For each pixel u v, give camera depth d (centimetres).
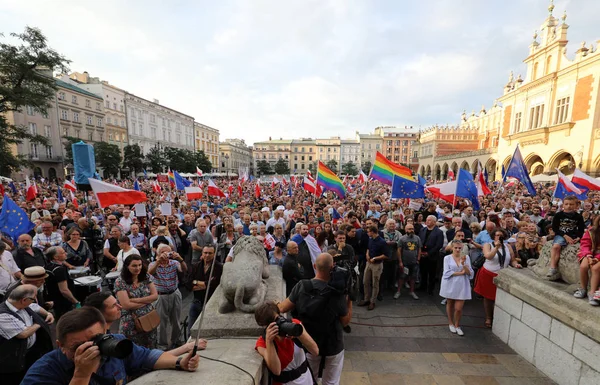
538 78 2875
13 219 622
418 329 509
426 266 667
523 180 1054
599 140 2284
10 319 282
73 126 4488
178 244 791
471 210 846
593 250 335
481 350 445
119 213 932
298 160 10838
